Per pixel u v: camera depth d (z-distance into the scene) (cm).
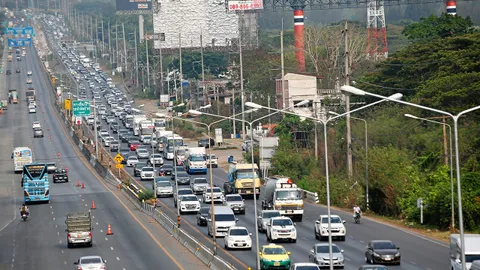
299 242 18700
